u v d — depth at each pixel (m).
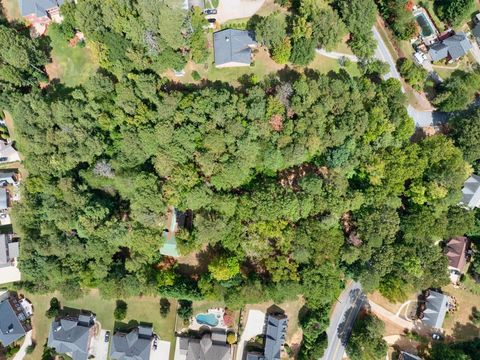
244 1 110.88
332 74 110.88
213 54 109.69
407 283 104.38
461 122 105.88
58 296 114.88
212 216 102.19
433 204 103.62
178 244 103.94
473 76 108.38
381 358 111.56
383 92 106.19
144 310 113.19
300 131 99.12
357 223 103.56
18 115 102.56
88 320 112.00
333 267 102.62
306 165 110.00
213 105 99.19
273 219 99.62
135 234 102.00
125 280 105.25
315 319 108.00
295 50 103.50
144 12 94.81
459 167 103.75
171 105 99.12
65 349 110.19
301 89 98.56
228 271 101.88
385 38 113.94
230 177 99.88
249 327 112.44
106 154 107.06
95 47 101.69
